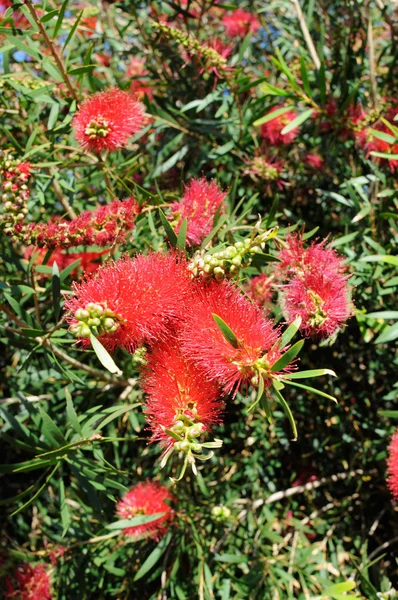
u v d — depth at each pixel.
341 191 0.72
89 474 0.52
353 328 0.71
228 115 0.71
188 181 0.73
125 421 0.75
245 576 0.62
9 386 0.75
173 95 0.75
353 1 0.74
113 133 0.53
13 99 0.66
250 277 0.59
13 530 0.79
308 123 0.74
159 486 0.62
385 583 0.59
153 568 0.68
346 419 0.73
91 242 0.52
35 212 0.73
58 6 0.81
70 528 0.64
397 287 0.62
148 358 0.43
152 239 0.62
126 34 0.83
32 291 0.55
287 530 0.72
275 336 0.41
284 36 0.84
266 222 0.55
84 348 0.44
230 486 0.71
